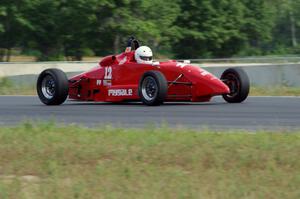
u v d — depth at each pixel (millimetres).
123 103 57219
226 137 33094
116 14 193125
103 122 42344
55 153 30281
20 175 27125
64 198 23375
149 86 52031
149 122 41719
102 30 194250
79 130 36719
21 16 195125
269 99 59812
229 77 55219
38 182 25844
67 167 27875
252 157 28234
